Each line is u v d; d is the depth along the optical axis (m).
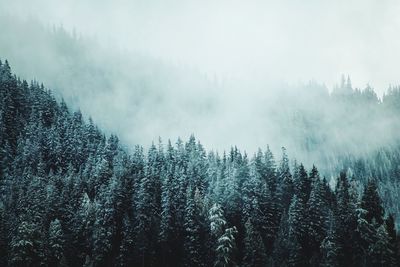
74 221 75.38
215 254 65.12
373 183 78.69
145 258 68.31
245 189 80.75
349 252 67.62
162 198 79.50
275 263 64.44
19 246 63.50
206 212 73.12
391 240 69.06
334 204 81.50
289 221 71.62
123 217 76.81
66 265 63.03
